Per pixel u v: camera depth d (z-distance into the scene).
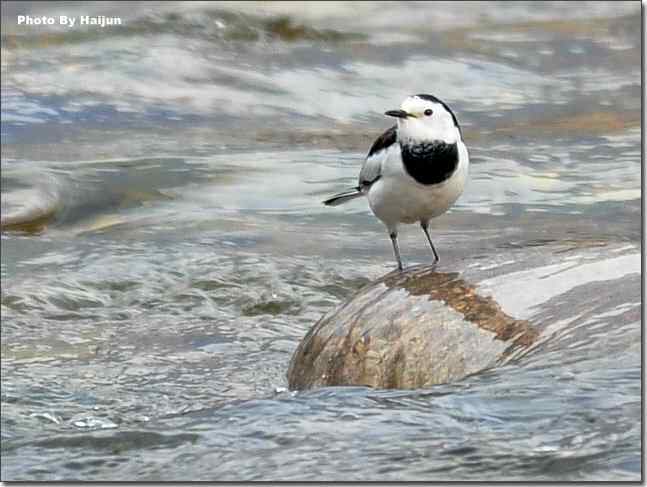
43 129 23.17
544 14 31.05
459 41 28.77
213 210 18.66
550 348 9.14
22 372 13.04
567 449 7.95
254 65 26.77
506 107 24.44
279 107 24.58
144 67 26.16
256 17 29.02
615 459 7.77
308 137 22.78
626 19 30.53
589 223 17.44
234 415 9.19
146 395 12.30
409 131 11.12
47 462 8.91
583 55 27.77
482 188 19.14
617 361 8.80
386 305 10.26
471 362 9.38
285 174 20.34
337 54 27.64
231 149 21.84
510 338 9.41
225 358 13.32
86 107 24.22
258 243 17.02
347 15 30.00
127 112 24.06
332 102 24.89
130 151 21.69
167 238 17.41
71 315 14.96
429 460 8.04
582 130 22.44
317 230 17.58
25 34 28.16
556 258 10.41
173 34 28.25
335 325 10.54
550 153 21.05
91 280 15.80
